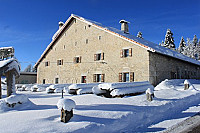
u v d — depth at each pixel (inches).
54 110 214.4
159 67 595.5
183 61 760.3
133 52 591.2
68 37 837.2
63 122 177.3
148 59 550.3
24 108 244.5
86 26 762.8
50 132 152.6
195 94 408.8
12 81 299.0
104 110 223.3
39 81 952.9
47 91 519.2
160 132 185.9
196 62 906.1
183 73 770.2
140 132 186.4
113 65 644.1
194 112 275.0
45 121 175.9
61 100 183.3
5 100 239.6
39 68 966.4
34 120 175.9
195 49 2080.5
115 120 197.3
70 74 799.7
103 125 180.4
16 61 313.7
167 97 354.3
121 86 387.9
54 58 891.4
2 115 198.2
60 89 515.2
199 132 183.9
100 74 690.8
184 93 412.2
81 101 283.7
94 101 283.3
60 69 850.8
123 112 222.7
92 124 175.8
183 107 312.0
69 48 823.1
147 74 547.8
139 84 447.5
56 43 893.2
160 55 610.5
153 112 254.4
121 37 622.8
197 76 951.0
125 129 193.6
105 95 405.7
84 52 754.2
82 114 200.5
